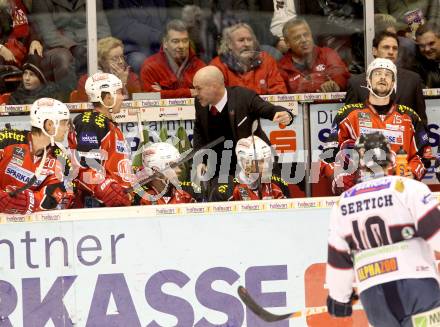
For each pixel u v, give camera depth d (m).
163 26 21.05
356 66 21.42
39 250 16.05
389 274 12.90
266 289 16.22
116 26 21.06
